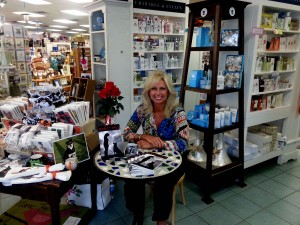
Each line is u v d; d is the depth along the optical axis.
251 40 2.86
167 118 2.05
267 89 3.29
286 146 3.80
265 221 2.48
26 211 2.52
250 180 3.31
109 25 3.52
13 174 1.64
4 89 4.17
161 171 1.61
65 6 6.91
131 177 1.54
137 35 4.12
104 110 2.52
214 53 2.50
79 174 1.91
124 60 3.78
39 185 1.64
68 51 12.46
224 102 3.25
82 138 1.98
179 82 4.50
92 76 4.43
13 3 6.51
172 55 4.55
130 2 3.58
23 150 1.95
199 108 2.92
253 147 3.30
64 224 2.32
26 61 5.14
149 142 1.94
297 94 3.71
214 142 3.26
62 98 2.24
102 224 2.40
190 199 2.84
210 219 2.50
